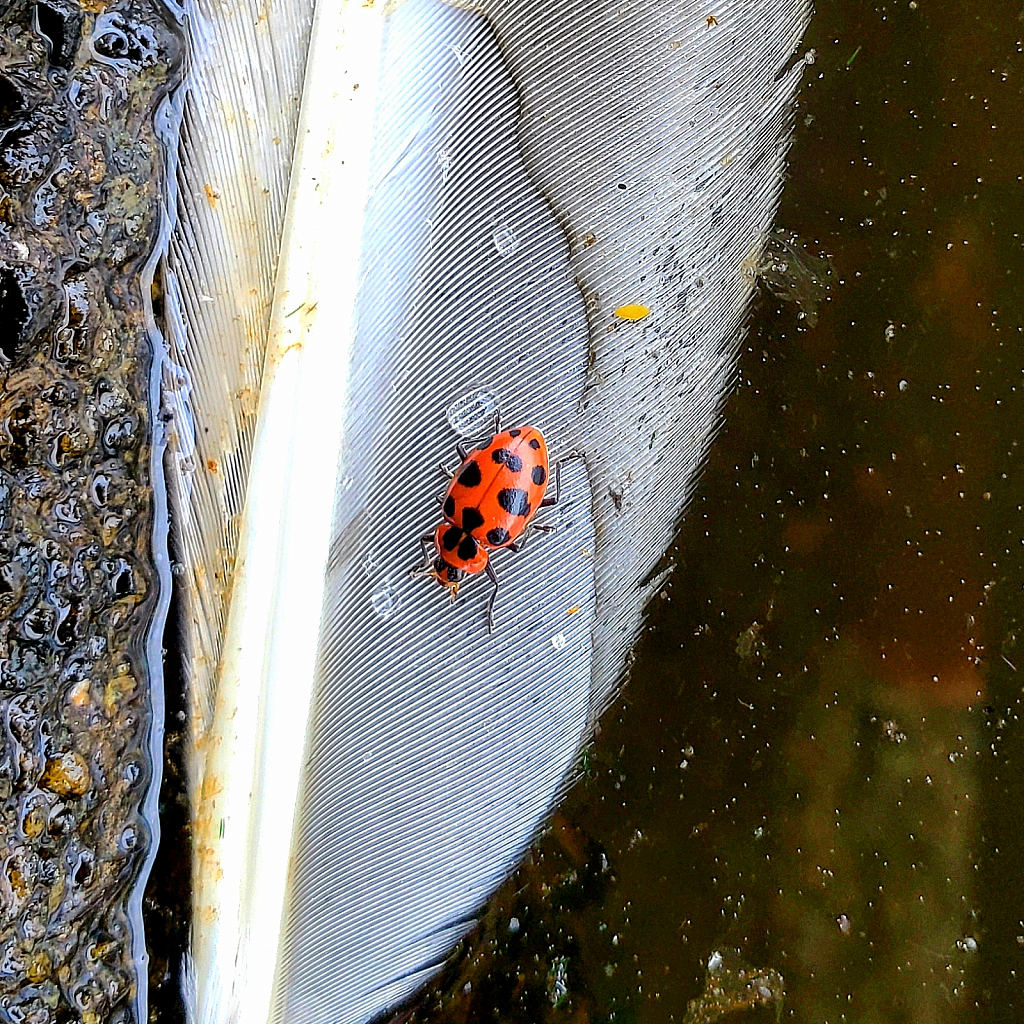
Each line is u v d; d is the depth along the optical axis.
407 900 0.08
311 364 0.07
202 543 0.07
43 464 0.07
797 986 0.08
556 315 0.08
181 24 0.07
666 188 0.08
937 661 0.08
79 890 0.07
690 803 0.08
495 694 0.08
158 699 0.07
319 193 0.07
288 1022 0.07
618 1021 0.08
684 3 0.08
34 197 0.07
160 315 0.07
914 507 0.08
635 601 0.08
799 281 0.08
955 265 0.08
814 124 0.08
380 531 0.07
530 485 0.07
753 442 0.08
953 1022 0.08
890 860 0.08
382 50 0.07
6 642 0.07
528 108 0.08
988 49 0.08
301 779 0.07
